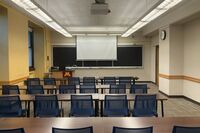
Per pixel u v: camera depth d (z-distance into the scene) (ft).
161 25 32.40
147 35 44.32
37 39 39.73
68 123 10.34
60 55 46.29
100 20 34.19
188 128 8.20
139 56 46.62
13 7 24.77
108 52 46.60
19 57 27.55
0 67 24.26
